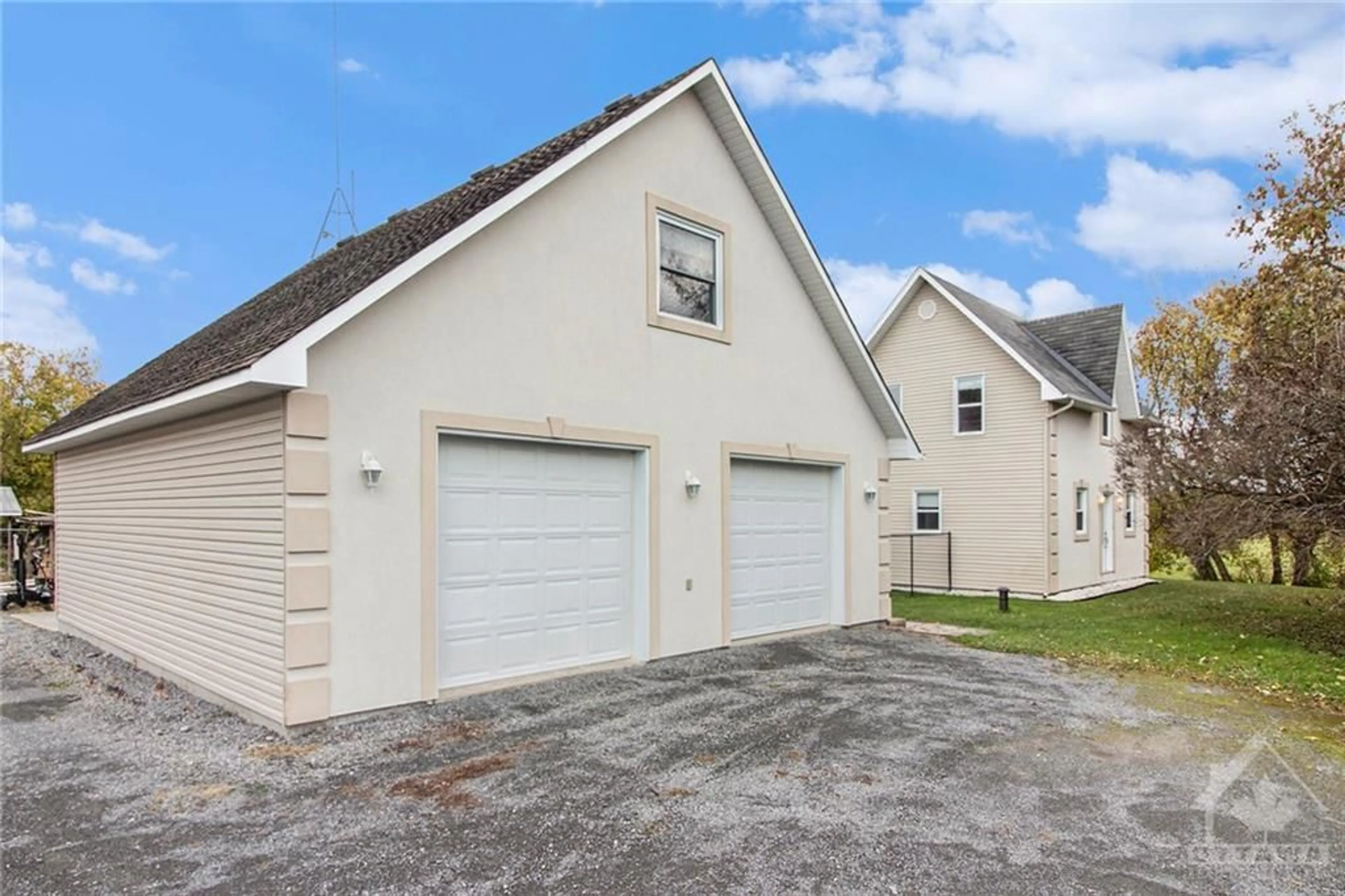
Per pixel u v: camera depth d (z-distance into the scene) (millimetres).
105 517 10125
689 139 9531
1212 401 11312
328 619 6219
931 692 7680
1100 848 4145
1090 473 18781
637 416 8719
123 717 6812
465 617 7301
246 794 4895
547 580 7988
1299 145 14547
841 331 11352
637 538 8852
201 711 6949
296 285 10539
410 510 6750
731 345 9922
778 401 10555
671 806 4680
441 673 7086
